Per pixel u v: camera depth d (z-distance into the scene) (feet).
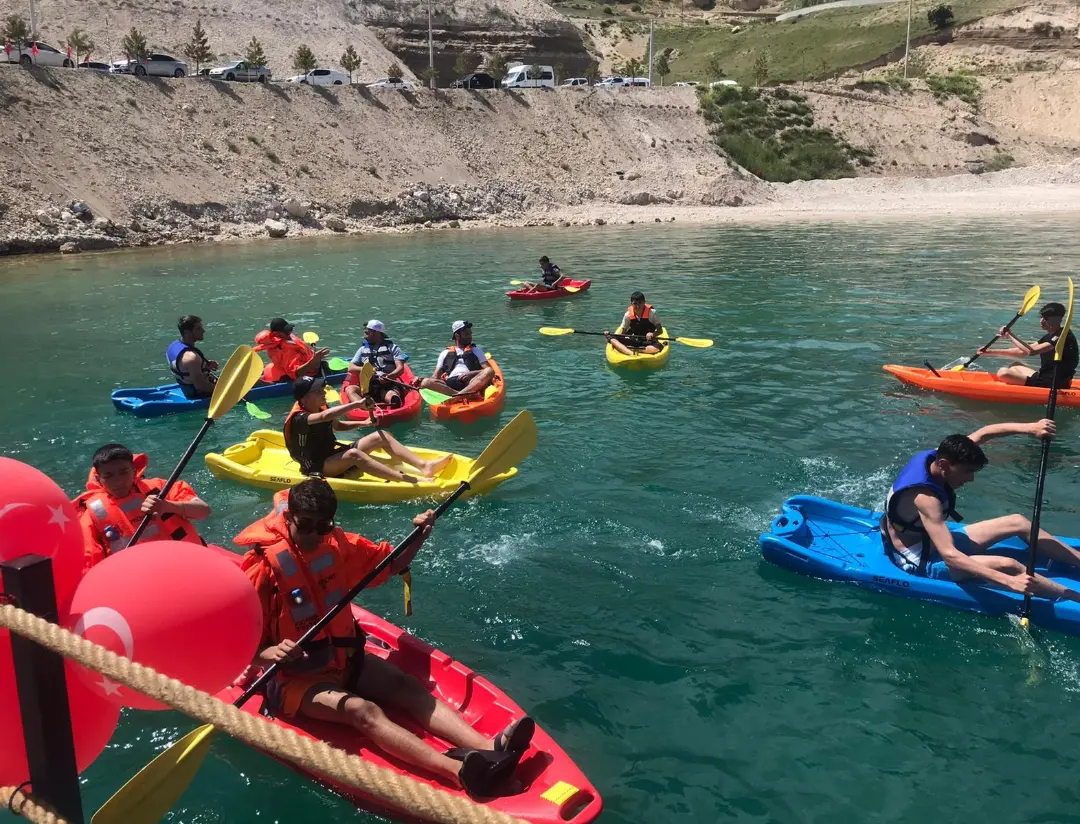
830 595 17.83
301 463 23.79
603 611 17.40
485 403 30.40
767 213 122.93
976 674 15.19
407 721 13.05
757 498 22.80
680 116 151.94
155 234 89.56
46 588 7.52
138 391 32.76
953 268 66.39
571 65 206.80
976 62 228.63
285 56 153.48
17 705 8.02
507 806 11.11
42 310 53.42
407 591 14.11
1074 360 30.71
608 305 53.36
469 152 125.59
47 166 87.97
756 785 12.66
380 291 59.93
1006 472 24.40
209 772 12.91
